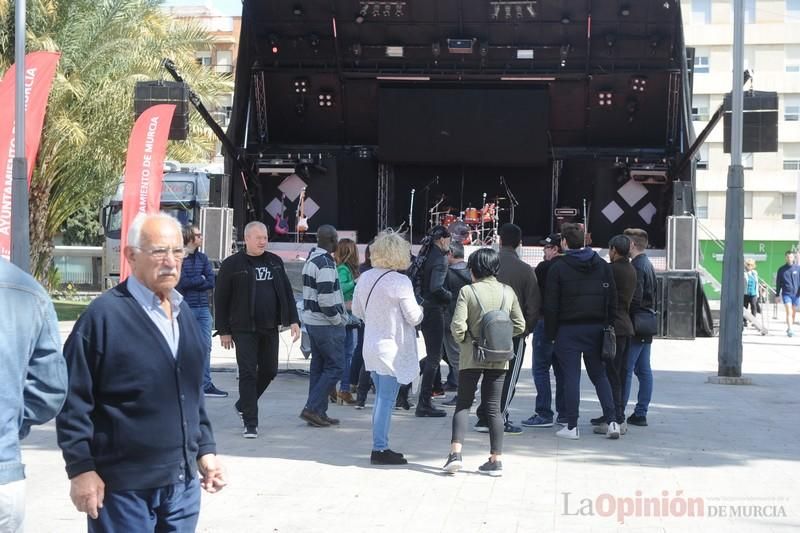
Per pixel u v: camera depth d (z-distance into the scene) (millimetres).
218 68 53500
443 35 17688
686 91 17812
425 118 18312
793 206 49719
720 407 10641
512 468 7621
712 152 50188
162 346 3895
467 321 7348
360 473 7434
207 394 11227
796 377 13438
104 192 25938
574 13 17281
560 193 19281
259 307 8766
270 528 5953
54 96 22219
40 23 23000
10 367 3424
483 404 9117
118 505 3820
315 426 9391
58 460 7793
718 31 49562
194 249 11008
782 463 7805
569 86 18297
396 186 19297
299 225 18156
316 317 9188
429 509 6418
